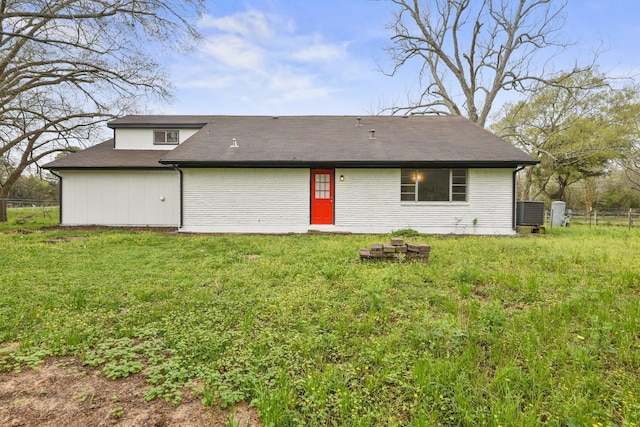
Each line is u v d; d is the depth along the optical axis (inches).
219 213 445.4
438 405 84.6
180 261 254.8
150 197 513.0
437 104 846.5
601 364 102.7
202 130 538.6
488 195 431.2
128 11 465.1
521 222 445.7
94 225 512.7
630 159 953.5
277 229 445.1
